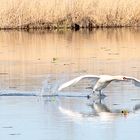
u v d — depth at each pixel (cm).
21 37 3712
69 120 1466
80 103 1669
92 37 3697
